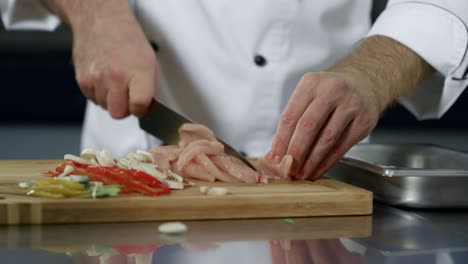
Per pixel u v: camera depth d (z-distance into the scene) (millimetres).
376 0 3668
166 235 1223
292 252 1145
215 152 1574
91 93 1821
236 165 1548
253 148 2027
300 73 2014
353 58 1644
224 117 2014
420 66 1718
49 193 1319
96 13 1833
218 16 1968
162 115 1735
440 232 1287
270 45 1979
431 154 1792
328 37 2033
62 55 3889
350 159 1580
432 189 1433
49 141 3643
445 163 1757
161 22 2016
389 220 1375
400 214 1429
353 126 1493
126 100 1732
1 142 3582
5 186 1423
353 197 1401
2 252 1108
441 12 1723
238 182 1531
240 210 1354
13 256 1090
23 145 3533
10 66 3889
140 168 1465
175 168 1593
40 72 3924
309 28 1997
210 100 2012
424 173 1433
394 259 1122
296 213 1382
